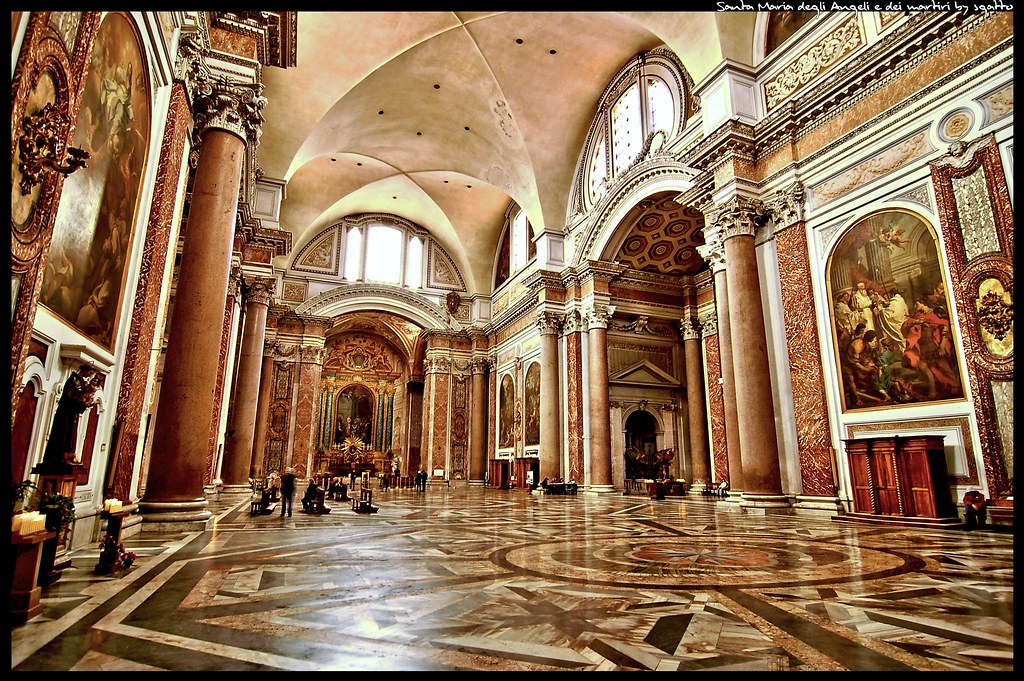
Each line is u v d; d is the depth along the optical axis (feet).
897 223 29.01
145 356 20.15
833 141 32.94
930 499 24.64
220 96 25.67
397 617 9.39
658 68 53.67
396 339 112.88
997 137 25.09
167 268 22.70
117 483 18.74
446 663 7.13
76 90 10.80
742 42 39.45
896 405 28.09
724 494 54.75
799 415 32.91
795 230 34.45
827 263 32.45
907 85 29.35
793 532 22.59
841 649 7.78
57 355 13.55
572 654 7.54
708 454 62.34
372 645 7.88
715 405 61.11
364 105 58.13
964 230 25.76
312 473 80.43
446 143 69.41
